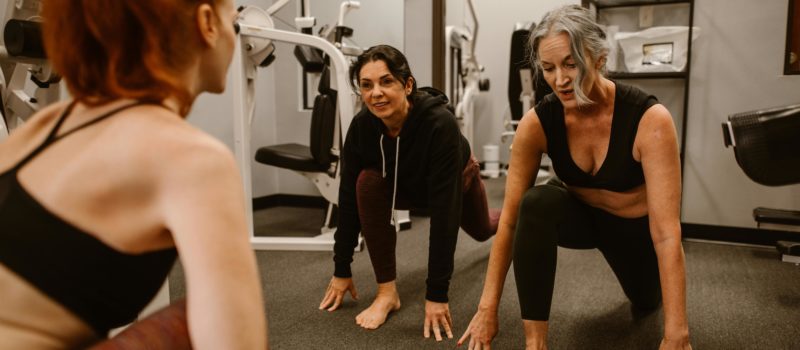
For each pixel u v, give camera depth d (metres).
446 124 1.56
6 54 1.52
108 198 0.46
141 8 0.48
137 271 0.49
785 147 1.52
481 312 1.36
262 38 2.51
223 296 0.44
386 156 1.66
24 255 0.45
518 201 1.35
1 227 0.46
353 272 2.21
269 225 3.15
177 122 0.49
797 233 2.50
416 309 1.80
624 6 2.82
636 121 1.19
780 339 1.55
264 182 3.69
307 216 3.42
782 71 2.50
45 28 0.51
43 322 0.47
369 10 3.32
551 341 1.55
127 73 0.50
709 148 2.64
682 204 2.71
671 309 1.13
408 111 1.59
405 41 3.27
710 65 2.61
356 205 1.73
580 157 1.30
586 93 1.14
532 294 1.27
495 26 5.36
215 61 0.56
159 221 0.46
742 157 1.57
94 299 0.48
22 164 0.48
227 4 0.56
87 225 0.46
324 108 2.56
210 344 0.45
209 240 0.44
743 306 1.81
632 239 1.42
